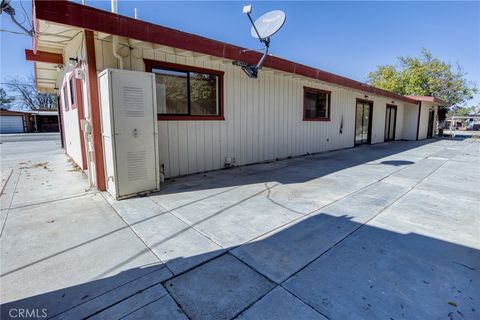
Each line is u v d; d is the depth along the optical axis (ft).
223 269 7.25
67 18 10.61
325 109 33.68
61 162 24.88
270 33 16.60
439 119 72.43
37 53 21.42
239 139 22.90
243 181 17.61
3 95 144.46
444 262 7.59
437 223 10.50
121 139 12.91
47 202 12.87
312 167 23.00
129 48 15.34
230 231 9.73
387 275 6.93
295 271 7.13
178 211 11.78
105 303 5.90
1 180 17.46
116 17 11.94
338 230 9.81
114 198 13.43
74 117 21.07
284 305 5.81
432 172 20.88
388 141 50.90
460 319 5.38
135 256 7.94
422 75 77.30
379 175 19.66
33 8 10.53
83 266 7.41
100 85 13.51
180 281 6.72
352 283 6.59
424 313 5.56
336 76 27.96
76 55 16.96
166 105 17.90
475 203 13.03
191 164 19.66
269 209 12.09
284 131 27.43
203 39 15.55
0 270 7.19
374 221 10.68
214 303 5.89
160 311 5.64
